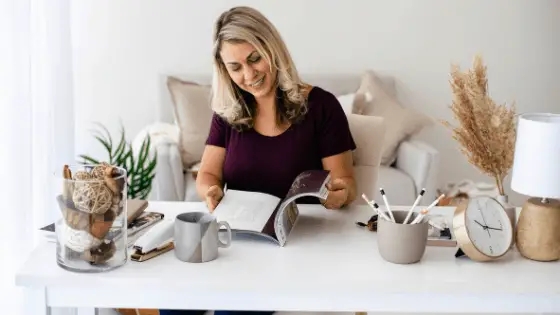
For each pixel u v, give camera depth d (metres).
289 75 2.01
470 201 1.58
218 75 2.03
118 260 1.50
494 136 1.65
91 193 1.43
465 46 4.08
